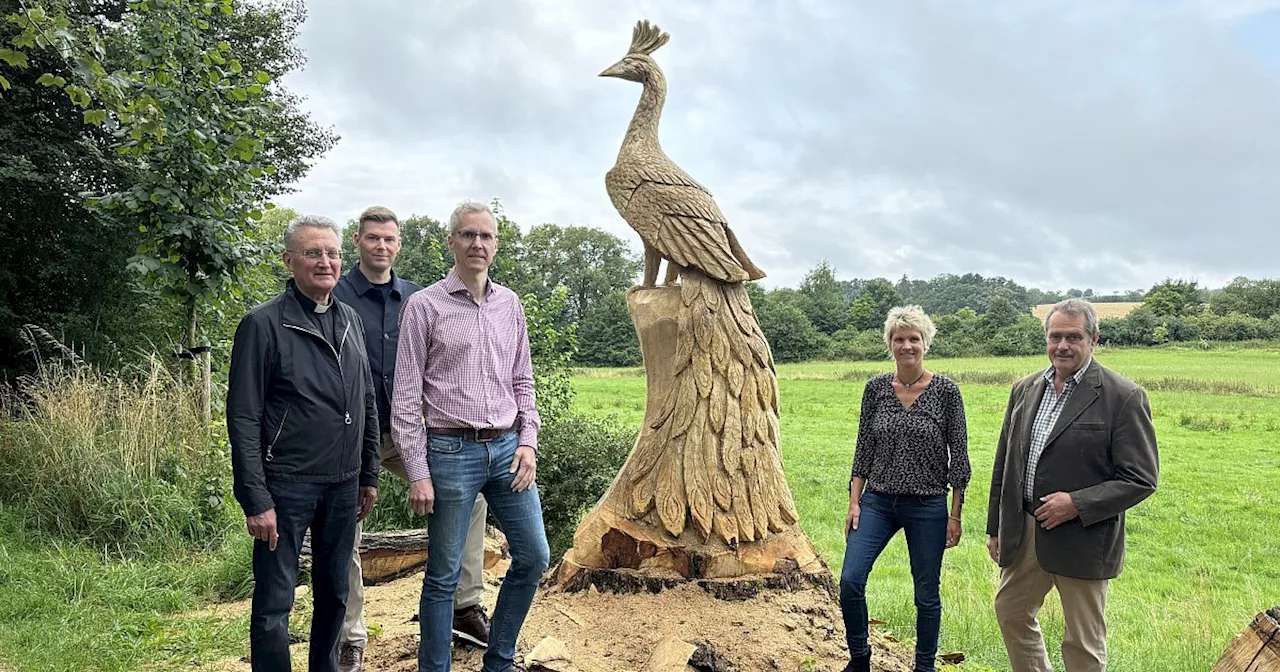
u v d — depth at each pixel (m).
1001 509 3.79
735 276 5.27
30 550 6.45
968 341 54.19
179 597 5.70
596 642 4.36
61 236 11.57
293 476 3.17
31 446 7.49
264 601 3.16
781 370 45.56
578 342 9.09
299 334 3.22
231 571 6.12
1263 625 2.94
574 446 7.29
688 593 4.85
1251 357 49.44
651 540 5.04
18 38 4.52
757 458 5.27
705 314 5.29
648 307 5.39
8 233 11.41
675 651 4.07
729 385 5.27
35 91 10.91
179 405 7.77
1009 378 35.66
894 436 3.93
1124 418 3.46
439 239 8.29
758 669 4.18
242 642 4.72
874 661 4.43
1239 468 15.84
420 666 3.44
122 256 11.61
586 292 58.28
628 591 4.89
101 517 6.83
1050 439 3.58
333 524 3.32
